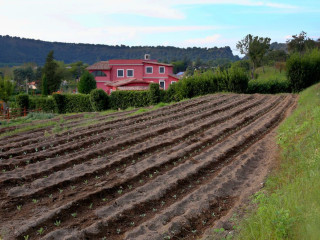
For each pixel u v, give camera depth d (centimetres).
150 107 2512
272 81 2905
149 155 1043
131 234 542
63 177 841
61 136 1399
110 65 5294
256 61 5684
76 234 540
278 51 6631
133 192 727
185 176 812
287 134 1058
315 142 798
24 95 3222
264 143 1113
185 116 1755
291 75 2712
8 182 799
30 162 1002
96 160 976
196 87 2806
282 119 1532
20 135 1543
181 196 720
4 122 2117
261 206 526
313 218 428
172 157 980
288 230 421
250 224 474
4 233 559
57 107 3139
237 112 1803
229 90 2822
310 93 1952
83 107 3083
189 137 1269
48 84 6456
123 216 613
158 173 869
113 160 977
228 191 717
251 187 713
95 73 5284
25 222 602
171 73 5494
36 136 1465
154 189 747
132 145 1184
